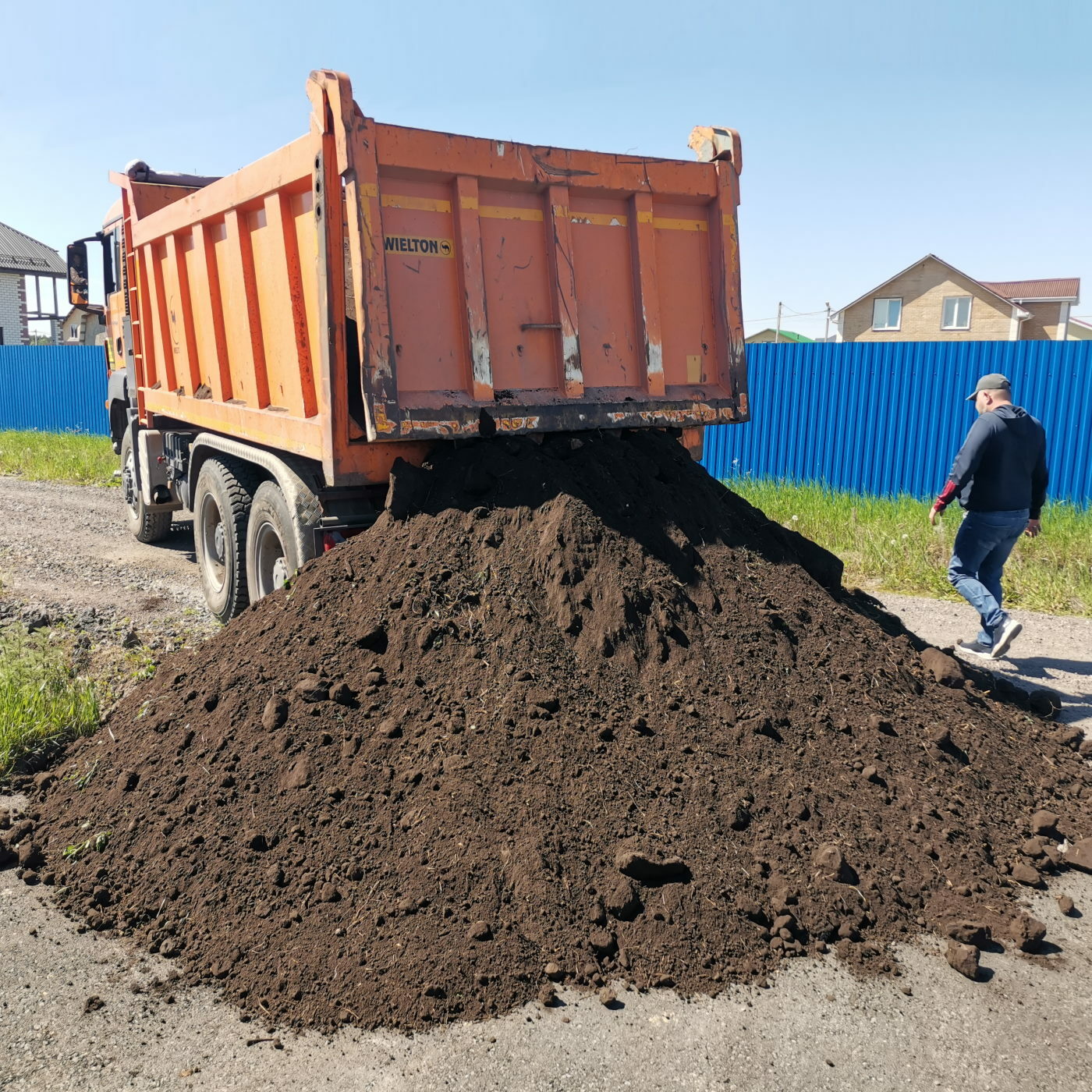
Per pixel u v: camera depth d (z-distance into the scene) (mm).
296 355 5324
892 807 3756
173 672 4789
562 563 4293
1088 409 11688
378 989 2852
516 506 4562
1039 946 3195
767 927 3176
